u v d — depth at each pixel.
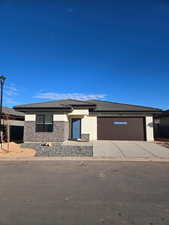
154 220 3.35
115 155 10.27
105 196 4.48
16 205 3.98
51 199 4.30
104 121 18.44
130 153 10.84
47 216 3.50
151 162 8.77
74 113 17.45
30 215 3.54
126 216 3.50
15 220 3.36
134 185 5.32
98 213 3.62
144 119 18.17
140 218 3.42
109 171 6.97
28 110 16.78
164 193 4.69
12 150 11.90
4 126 17.83
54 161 8.92
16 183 5.48
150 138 17.75
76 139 18.08
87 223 3.25
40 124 16.88
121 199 4.30
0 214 3.58
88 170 7.11
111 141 17.19
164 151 11.48
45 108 16.69
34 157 9.64
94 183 5.50
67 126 17.94
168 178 6.05
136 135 18.08
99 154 10.58
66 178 6.01
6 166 7.82
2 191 4.82
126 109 18.70
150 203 4.09
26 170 7.09
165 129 21.39
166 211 3.71
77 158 9.45
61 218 3.42
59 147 13.19
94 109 18.02
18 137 21.69
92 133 18.36
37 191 4.82
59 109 16.61
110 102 22.78
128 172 6.82
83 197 4.42
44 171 6.93
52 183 5.48
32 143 15.78
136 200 4.25
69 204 4.03
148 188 5.07
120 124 18.30
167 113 20.47
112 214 3.58
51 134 16.62
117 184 5.41
